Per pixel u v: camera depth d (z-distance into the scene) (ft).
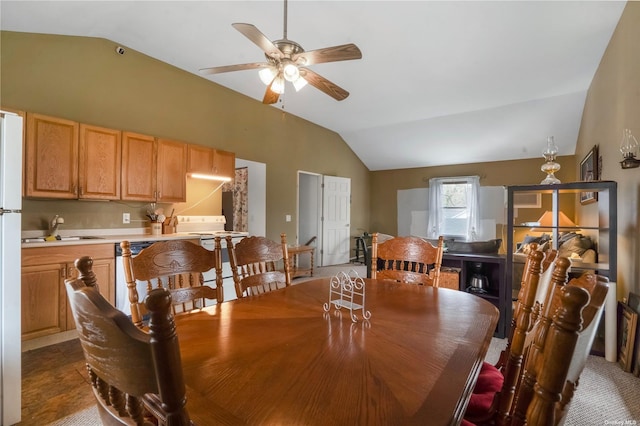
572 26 10.02
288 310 4.49
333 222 22.70
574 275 8.91
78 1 8.75
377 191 27.84
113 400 2.00
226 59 12.71
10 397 5.44
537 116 17.74
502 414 3.25
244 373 2.69
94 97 10.96
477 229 23.20
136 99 12.09
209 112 14.73
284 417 2.10
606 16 9.49
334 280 5.31
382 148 24.38
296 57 7.33
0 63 9.18
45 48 9.96
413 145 23.09
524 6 9.10
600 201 9.95
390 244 6.93
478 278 10.43
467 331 3.70
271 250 6.30
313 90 15.66
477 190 23.26
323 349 3.18
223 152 14.23
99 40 11.06
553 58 12.07
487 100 16.65
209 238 12.16
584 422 5.72
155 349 1.51
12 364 5.46
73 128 9.67
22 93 9.53
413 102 17.06
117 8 9.37
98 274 9.14
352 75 13.74
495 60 12.29
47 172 9.12
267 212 17.85
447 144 22.07
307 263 21.80
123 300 9.47
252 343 3.33
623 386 6.86
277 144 18.47
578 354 1.72
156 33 10.84
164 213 13.00
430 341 3.40
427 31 10.42
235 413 2.14
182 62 12.98
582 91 15.42
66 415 5.84
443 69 13.12
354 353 3.08
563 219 12.25
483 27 10.15
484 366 4.66
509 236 9.75
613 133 10.43
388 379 2.60
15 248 5.48
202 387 2.46
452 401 2.30
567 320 1.61
